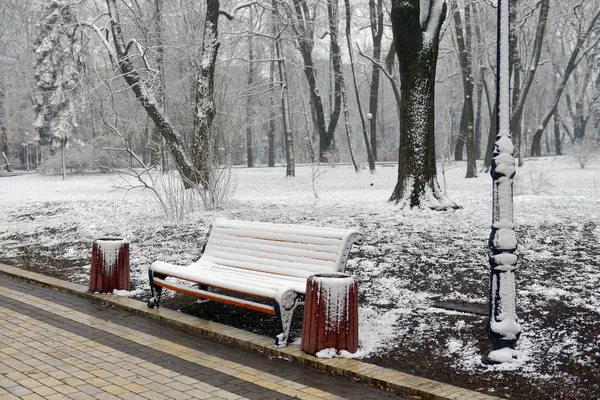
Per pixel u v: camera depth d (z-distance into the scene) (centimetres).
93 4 3200
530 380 517
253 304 658
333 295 590
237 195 2439
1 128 6644
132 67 2592
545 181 2202
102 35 2570
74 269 1072
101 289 868
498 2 596
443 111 5519
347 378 543
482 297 766
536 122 6294
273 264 738
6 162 6856
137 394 497
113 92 2362
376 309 744
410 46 1620
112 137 3169
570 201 1712
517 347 589
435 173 1625
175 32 3309
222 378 540
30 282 992
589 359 552
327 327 587
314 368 571
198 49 3095
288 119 3922
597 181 2850
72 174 4584
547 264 910
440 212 1504
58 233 1510
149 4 3194
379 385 521
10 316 761
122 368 564
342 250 667
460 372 544
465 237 1137
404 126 1644
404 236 1173
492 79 4953
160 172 2006
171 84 3325
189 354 611
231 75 4372
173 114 3406
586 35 4344
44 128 5112
